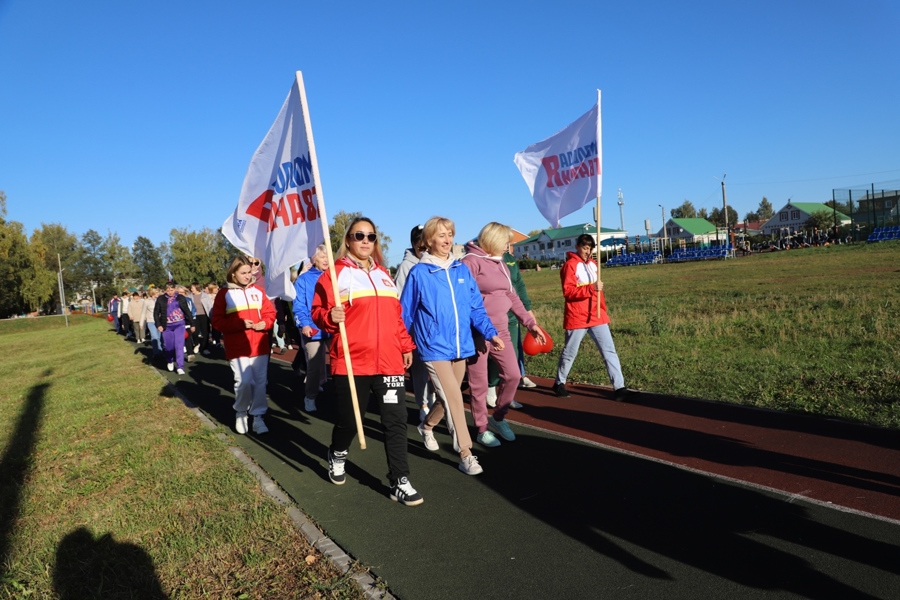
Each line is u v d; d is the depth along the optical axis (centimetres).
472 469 502
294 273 957
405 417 461
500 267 599
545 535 384
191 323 1282
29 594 349
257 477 521
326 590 333
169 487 502
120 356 1709
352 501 461
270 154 552
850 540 351
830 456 487
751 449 518
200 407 855
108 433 723
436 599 321
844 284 1927
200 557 378
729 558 341
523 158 792
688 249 6469
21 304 6297
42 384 1216
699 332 1155
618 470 490
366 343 454
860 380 690
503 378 575
